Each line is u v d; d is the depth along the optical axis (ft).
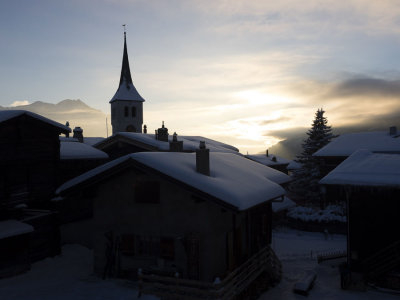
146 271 41.11
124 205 44.27
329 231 100.17
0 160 48.47
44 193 56.34
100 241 45.62
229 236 45.42
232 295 37.52
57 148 59.21
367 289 48.34
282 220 113.50
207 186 37.63
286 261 69.51
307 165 151.64
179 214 41.11
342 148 126.11
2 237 42.04
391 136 125.18
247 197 39.81
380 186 47.42
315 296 46.96
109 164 42.24
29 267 47.60
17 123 51.31
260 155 182.91
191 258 39.24
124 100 220.23
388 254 48.32
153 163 39.78
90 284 41.91
